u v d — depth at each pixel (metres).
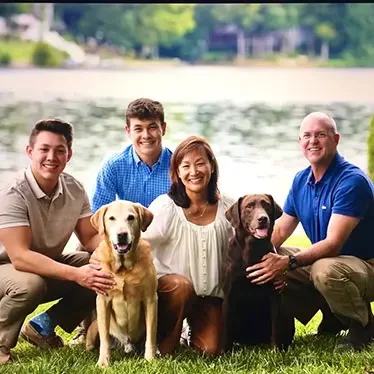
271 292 6.01
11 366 5.66
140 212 5.83
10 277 5.93
